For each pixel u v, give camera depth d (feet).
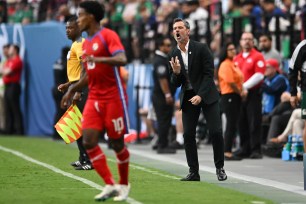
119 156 91.09
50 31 224.12
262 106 164.35
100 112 89.92
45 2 245.65
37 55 226.79
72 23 121.80
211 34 197.26
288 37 184.34
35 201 91.09
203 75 111.86
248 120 155.53
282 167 138.62
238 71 150.10
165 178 117.08
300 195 99.91
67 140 117.80
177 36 112.16
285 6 188.75
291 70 126.72
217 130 112.47
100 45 90.48
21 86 229.25
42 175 119.44
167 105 165.27
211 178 119.03
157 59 164.96
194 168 113.70
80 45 120.98
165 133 166.40
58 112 204.64
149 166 137.59
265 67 155.02
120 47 89.86
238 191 102.37
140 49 210.38
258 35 179.42
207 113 112.37
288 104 159.02
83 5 90.94
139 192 99.91
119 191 90.79
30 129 228.63
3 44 232.12
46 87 224.94
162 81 164.25
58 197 94.48
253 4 191.52
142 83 204.74
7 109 228.63
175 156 160.56
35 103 227.40
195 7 205.26
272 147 157.79
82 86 105.91
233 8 196.34
